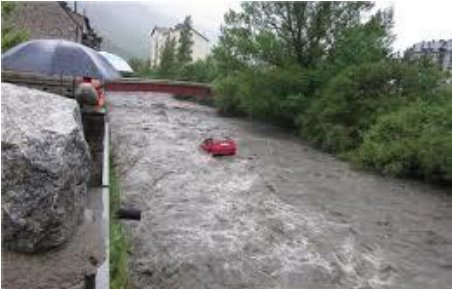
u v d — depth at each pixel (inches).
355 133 1178.6
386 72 1227.9
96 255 203.5
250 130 1403.8
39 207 193.8
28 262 187.6
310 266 524.1
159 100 1930.4
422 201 813.9
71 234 213.9
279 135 1362.0
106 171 339.3
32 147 194.1
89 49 343.6
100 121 327.9
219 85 1686.8
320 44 1509.6
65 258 195.2
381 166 1004.6
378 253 577.3
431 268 550.3
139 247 519.2
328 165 1034.1
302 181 876.6
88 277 180.4
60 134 205.8
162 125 1306.6
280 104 1413.6
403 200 812.6
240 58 1542.8
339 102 1235.2
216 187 772.6
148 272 470.3
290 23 1501.0
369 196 820.0
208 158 960.9
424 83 1238.9
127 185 716.0
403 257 571.8
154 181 756.6
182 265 494.6
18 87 232.8
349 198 796.6
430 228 677.9
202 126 1376.7
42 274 181.5
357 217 700.0
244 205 697.0
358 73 1238.3
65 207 206.5
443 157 917.2
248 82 1478.8
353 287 491.8
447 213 752.3
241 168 914.7
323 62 1464.1
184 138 1146.7
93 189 315.0
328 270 519.5
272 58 1513.3
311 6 1480.1
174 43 3353.8
